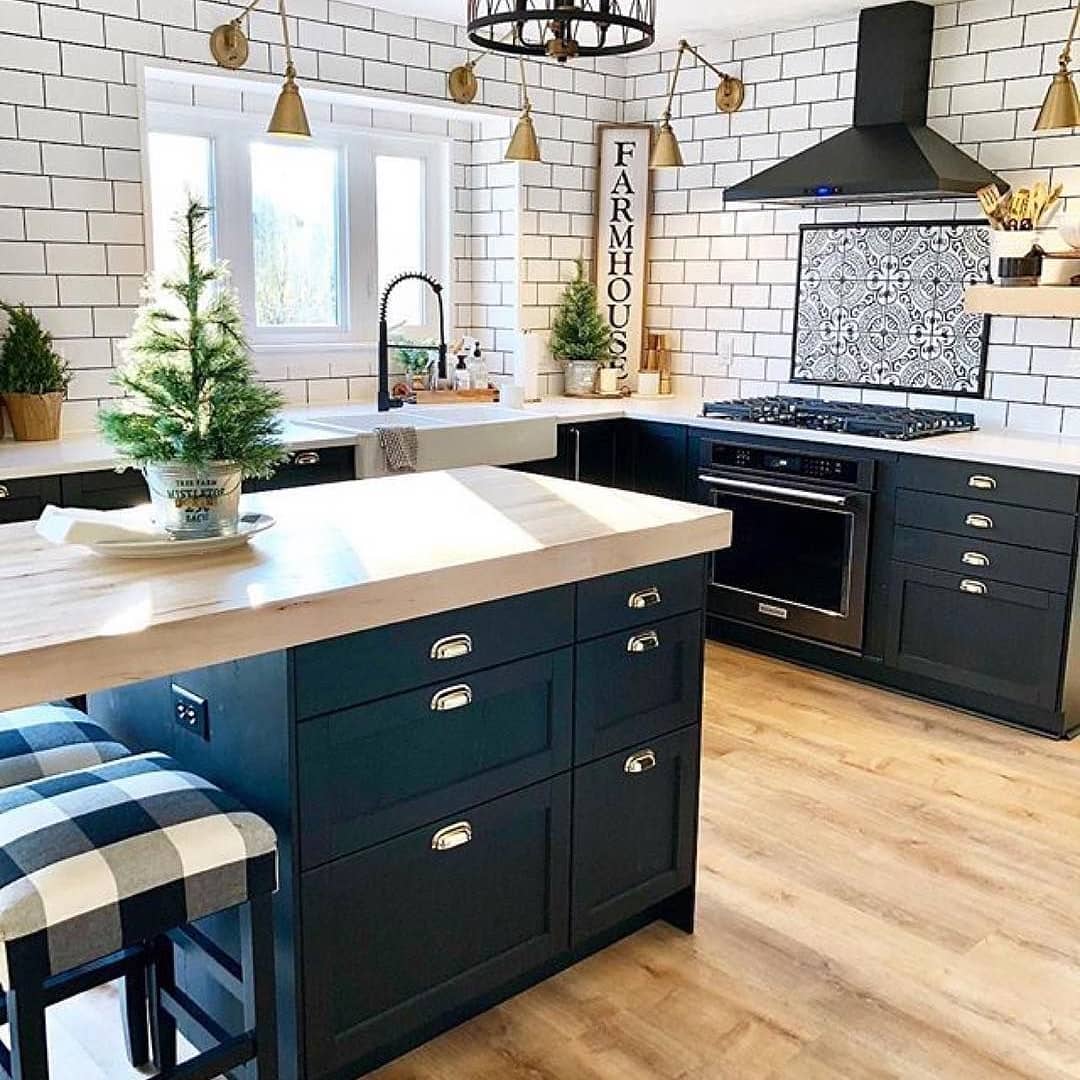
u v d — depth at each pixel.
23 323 3.55
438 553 2.02
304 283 4.68
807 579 4.26
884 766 3.43
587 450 4.67
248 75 4.04
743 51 4.82
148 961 1.97
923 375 4.47
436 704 1.97
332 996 1.91
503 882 2.17
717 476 4.46
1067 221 3.91
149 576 1.82
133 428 1.91
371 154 4.77
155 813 1.64
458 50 4.64
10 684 1.44
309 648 1.77
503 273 5.09
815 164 4.19
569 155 5.13
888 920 2.59
